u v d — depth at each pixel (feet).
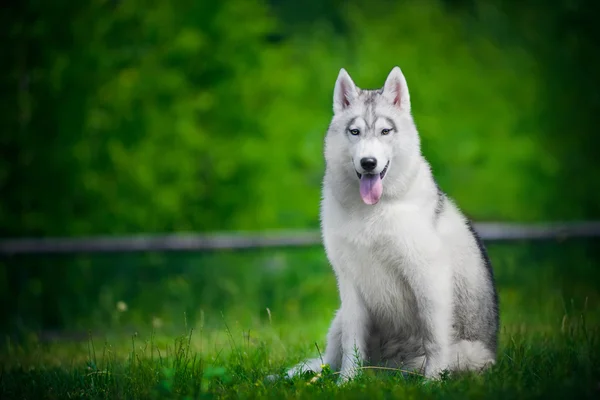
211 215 48.88
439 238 21.33
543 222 55.16
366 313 22.35
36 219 47.16
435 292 21.11
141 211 47.50
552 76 57.67
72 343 33.94
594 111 57.11
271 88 50.52
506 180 54.54
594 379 18.62
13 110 47.24
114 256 44.42
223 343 29.45
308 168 52.90
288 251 44.96
